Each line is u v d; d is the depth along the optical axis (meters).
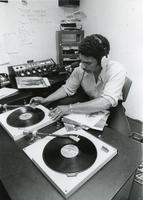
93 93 1.37
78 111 1.04
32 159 0.68
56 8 2.10
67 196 0.55
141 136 0.99
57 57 2.27
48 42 2.17
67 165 0.63
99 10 2.11
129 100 2.21
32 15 1.93
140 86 2.07
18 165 0.67
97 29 2.21
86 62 1.05
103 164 0.66
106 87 1.15
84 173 0.61
